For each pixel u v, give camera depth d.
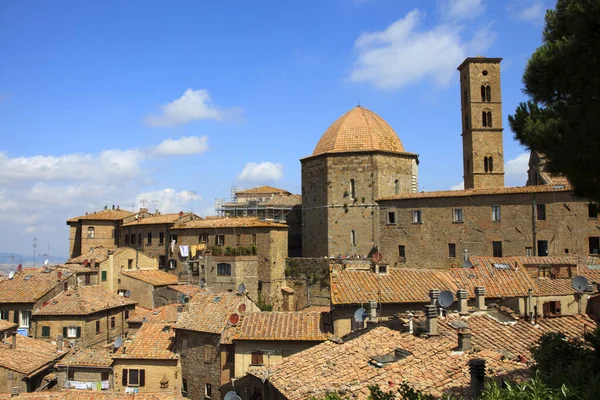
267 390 32.03
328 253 82.94
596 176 16.72
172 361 51.34
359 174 82.50
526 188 68.88
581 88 16.84
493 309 33.00
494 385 14.43
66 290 69.44
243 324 46.59
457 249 71.25
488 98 87.50
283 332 44.44
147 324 57.19
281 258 83.06
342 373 26.95
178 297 69.75
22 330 64.44
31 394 38.09
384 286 43.28
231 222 85.00
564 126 16.86
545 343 22.64
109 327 67.62
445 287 42.81
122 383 51.47
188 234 87.31
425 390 22.25
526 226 68.06
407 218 74.81
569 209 66.25
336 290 42.59
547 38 18.52
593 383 14.44
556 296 41.56
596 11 15.45
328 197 83.50
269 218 100.44
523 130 18.45
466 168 89.75
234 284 79.00
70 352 56.34
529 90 18.42
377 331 32.16
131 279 80.69
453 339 27.84
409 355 26.80
